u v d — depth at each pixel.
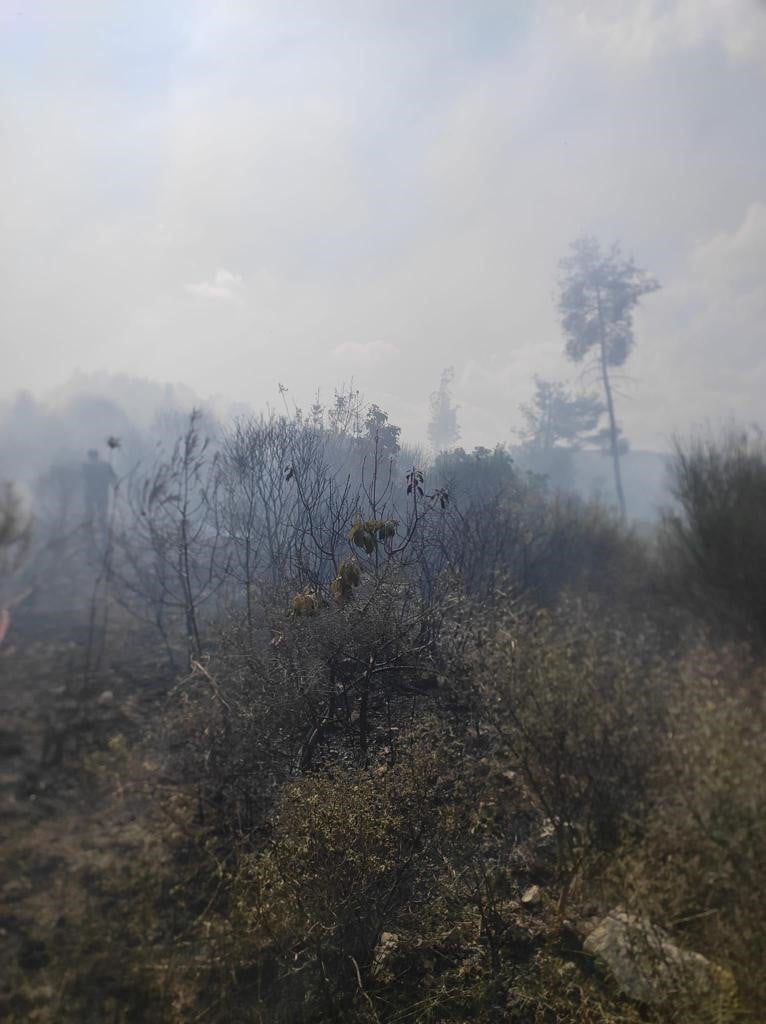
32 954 1.95
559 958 2.72
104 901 2.09
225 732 2.62
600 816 3.36
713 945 2.71
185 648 2.71
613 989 2.61
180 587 2.77
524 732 3.31
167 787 2.45
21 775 2.17
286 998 2.28
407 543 3.31
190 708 2.55
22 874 2.05
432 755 2.78
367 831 2.47
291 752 2.77
